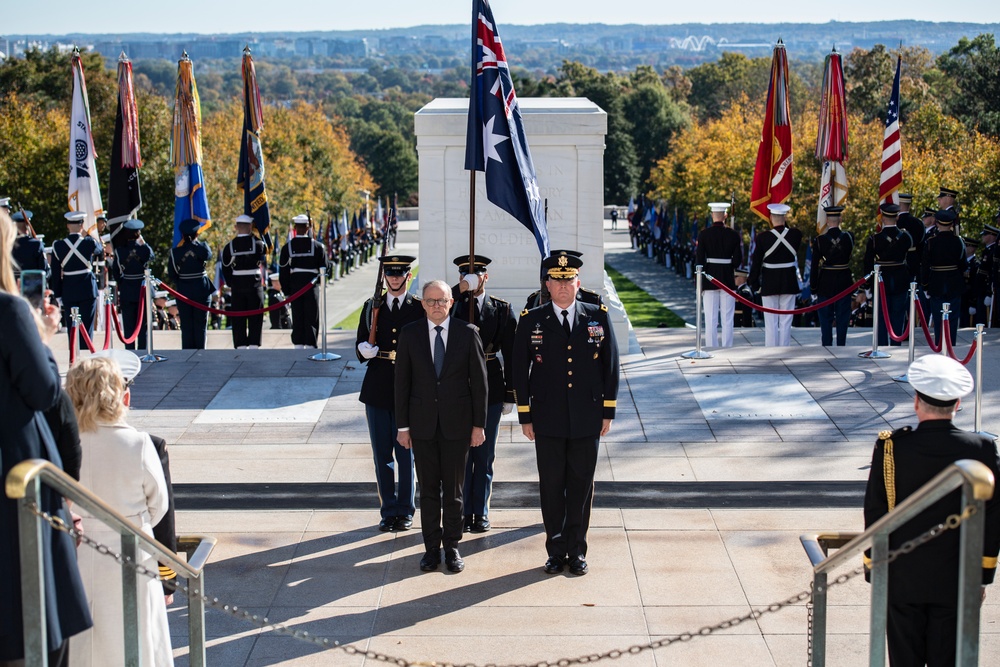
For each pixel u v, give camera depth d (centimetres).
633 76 11500
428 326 740
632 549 782
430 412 736
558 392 737
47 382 418
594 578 737
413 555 782
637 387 1188
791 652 636
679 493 886
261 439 1029
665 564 757
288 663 630
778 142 1656
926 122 4300
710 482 909
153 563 530
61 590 438
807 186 4034
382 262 808
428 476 748
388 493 826
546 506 752
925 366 518
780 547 781
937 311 1488
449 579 741
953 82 6969
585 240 1317
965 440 507
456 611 693
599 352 742
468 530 823
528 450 992
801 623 671
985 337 1455
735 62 11850
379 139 10538
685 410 1104
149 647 521
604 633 661
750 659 629
